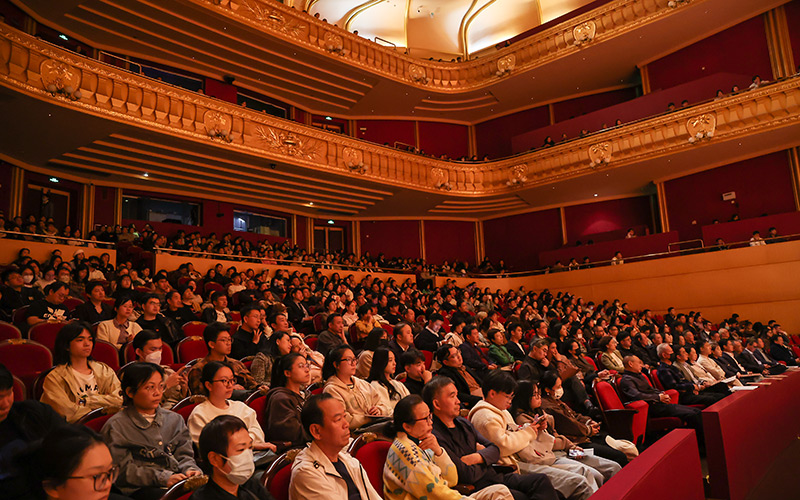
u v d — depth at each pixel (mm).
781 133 12359
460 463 2746
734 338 9883
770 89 12078
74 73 9156
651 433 5449
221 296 6477
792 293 11844
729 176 13805
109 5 10773
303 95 15055
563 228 16859
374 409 3480
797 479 4211
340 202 15586
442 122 17797
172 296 6141
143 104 10133
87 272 7930
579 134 14953
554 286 15203
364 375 4438
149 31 11688
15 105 8797
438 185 15375
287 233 15648
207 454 1979
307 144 12953
